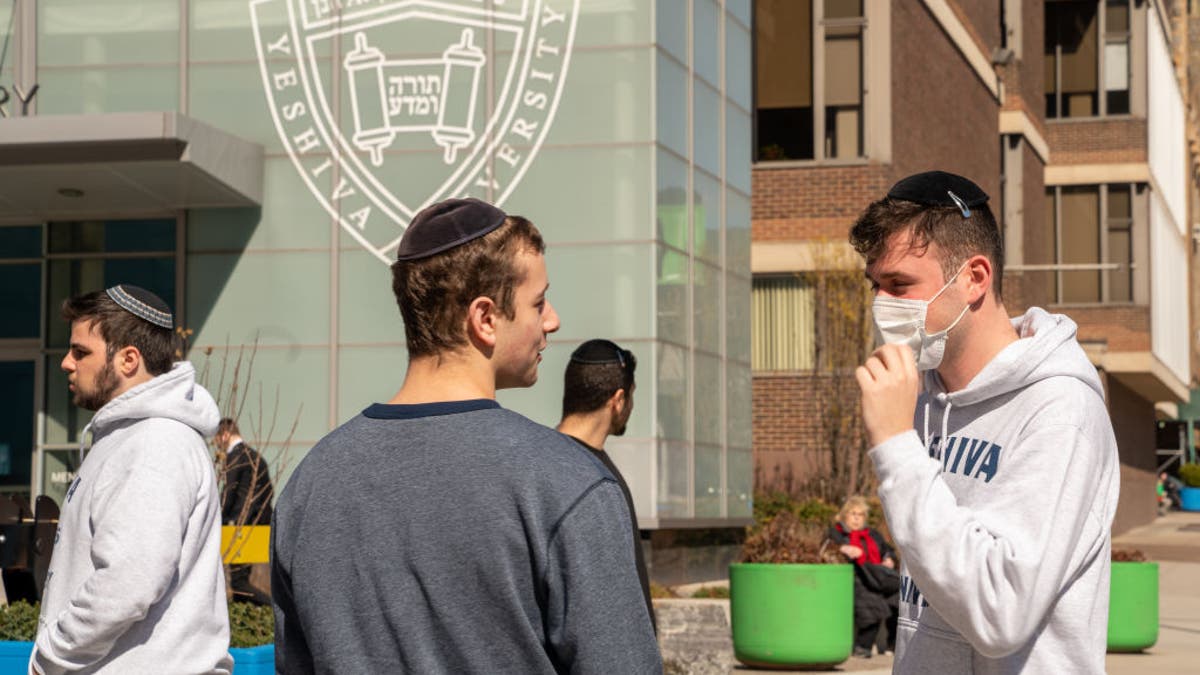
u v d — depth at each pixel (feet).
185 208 56.95
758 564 40.78
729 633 34.88
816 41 79.41
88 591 13.64
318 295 55.98
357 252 55.98
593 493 8.77
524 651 8.67
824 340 74.95
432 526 8.86
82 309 14.87
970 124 98.07
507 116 55.98
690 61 59.16
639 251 55.11
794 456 75.72
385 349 55.47
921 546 9.62
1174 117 148.97
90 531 14.12
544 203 55.77
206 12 57.00
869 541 44.75
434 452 9.04
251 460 33.73
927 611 10.74
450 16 56.18
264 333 56.13
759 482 75.97
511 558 8.70
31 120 49.85
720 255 62.18
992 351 10.71
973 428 10.59
